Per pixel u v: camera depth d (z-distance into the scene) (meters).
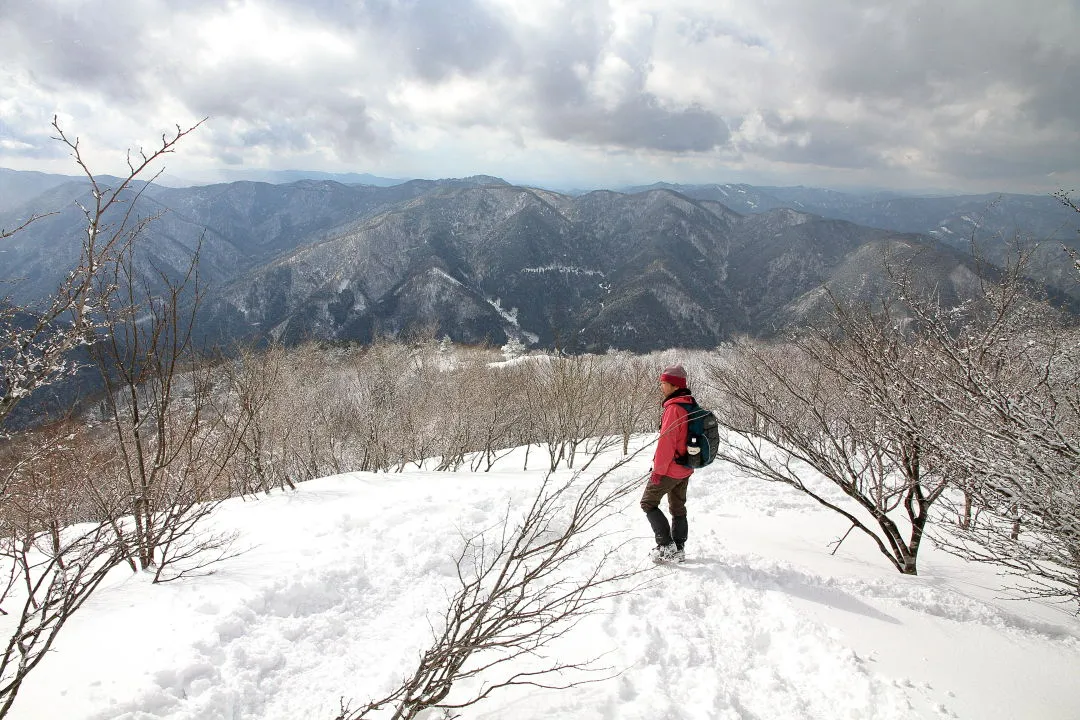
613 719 2.38
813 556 4.31
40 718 2.22
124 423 3.66
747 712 2.49
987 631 3.28
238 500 5.84
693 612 3.30
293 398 10.79
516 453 10.55
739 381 5.10
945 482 3.61
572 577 3.71
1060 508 2.62
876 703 2.51
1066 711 2.53
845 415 4.64
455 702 2.45
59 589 2.39
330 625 3.15
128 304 3.29
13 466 2.66
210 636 2.81
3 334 1.96
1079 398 2.95
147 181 2.32
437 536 4.20
